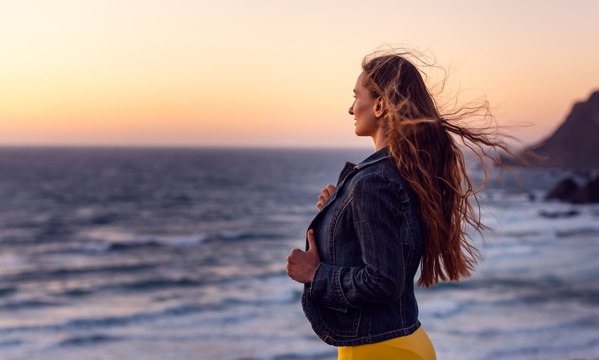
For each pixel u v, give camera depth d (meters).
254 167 174.88
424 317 17.97
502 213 56.03
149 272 31.14
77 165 168.50
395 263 1.47
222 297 23.92
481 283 23.66
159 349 16.61
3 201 73.94
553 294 21.05
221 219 58.62
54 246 41.12
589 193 67.31
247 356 15.36
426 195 1.57
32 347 17.45
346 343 1.60
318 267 1.59
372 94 1.69
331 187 1.87
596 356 12.20
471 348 13.93
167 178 121.00
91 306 23.53
